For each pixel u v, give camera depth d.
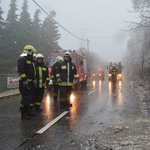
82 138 3.71
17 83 13.77
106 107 6.75
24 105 5.09
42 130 4.16
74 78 6.86
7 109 6.42
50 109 6.42
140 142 3.40
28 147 3.30
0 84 20.42
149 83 15.81
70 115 5.58
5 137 3.76
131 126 4.42
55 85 7.95
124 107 6.68
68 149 3.22
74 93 10.92
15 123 4.72
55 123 4.76
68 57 6.67
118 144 3.37
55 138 3.71
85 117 5.35
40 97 6.08
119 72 24.44
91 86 15.86
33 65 5.23
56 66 7.95
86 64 16.14
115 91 11.84
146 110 6.07
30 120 5.00
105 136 3.80
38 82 5.72
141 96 9.17
